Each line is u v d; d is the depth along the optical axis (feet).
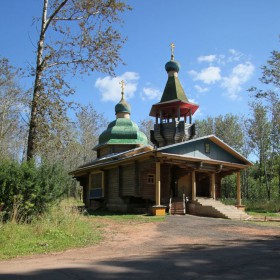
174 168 101.14
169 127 107.34
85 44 67.00
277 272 25.26
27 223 48.98
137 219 75.10
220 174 113.29
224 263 28.76
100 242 45.11
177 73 120.37
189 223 69.21
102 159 111.55
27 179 50.57
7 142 153.89
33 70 65.16
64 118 65.72
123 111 128.36
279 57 121.19
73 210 58.54
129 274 24.90
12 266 29.17
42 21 66.69
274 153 173.78
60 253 36.70
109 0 66.49
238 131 196.85
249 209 123.13
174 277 23.90
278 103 135.23
